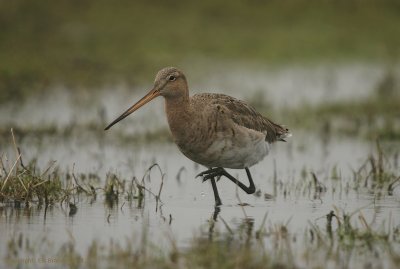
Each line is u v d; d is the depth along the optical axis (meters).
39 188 13.14
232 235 11.30
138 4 31.61
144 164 16.44
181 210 12.92
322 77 27.48
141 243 10.58
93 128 19.66
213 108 12.95
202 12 31.86
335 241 10.98
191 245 10.70
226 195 14.19
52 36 28.03
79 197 13.57
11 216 12.10
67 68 25.19
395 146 18.56
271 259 10.08
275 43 30.19
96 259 9.98
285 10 32.81
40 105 21.91
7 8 29.23
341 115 22.09
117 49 27.72
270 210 12.98
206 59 28.05
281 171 16.19
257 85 25.88
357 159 17.25
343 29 32.19
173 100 13.04
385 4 34.12
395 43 31.52
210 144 12.92
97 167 15.98
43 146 17.69
